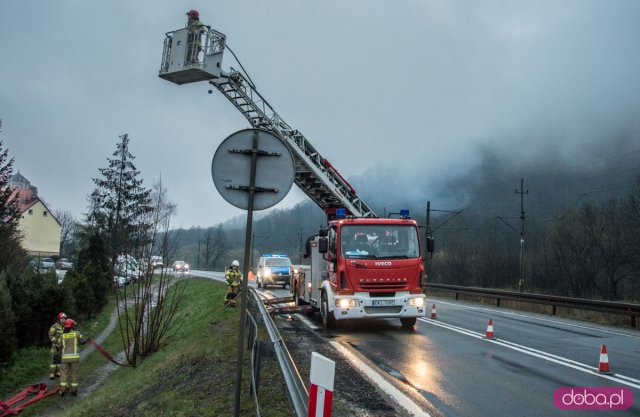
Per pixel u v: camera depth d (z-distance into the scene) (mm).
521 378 7961
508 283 58500
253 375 6273
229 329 13984
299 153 17672
